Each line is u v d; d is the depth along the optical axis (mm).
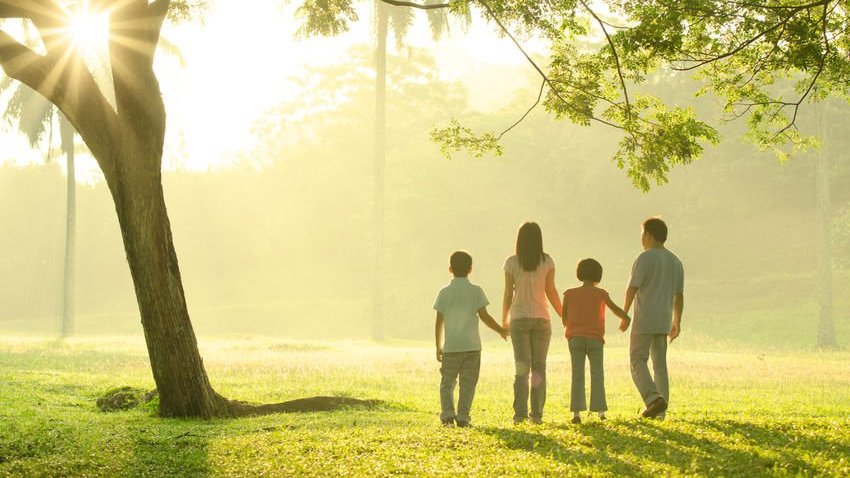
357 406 12906
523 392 9133
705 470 6312
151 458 7598
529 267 9078
